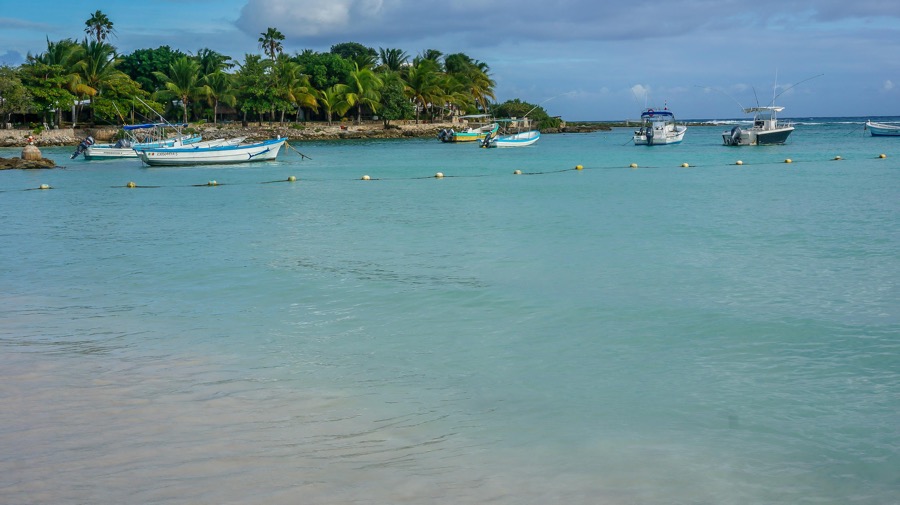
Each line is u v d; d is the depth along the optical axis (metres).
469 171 55.34
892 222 26.36
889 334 13.29
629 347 12.70
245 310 15.40
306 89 112.25
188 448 8.66
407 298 16.30
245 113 110.56
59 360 12.09
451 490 7.65
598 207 32.28
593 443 8.84
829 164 56.34
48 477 7.91
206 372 11.46
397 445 8.77
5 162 57.66
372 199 37.12
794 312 14.87
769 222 26.98
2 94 88.19
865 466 8.22
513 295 16.48
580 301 15.88
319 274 18.92
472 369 11.59
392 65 133.62
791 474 8.05
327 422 9.47
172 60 111.12
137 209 33.88
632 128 185.88
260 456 8.44
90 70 95.50
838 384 10.81
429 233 25.62
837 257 20.33
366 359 12.11
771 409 9.90
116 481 7.81
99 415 9.68
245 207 34.28
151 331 13.84
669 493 7.62
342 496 7.51
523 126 101.31
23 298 16.58
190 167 60.16
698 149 79.25
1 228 27.95
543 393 10.53
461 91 134.75
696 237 24.02
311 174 53.66
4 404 10.08
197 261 20.84
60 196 39.88
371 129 121.06
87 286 17.77
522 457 8.45
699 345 12.78
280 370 11.55
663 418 9.61
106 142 93.38
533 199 35.97
